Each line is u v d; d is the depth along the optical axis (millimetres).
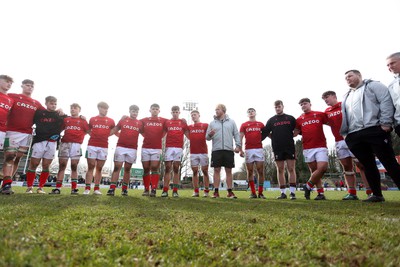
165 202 4340
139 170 41344
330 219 2533
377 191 4715
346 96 4957
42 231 1650
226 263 1246
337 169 43938
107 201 4012
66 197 4598
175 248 1467
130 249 1376
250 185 7340
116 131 7070
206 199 5469
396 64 4094
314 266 1206
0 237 1405
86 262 1152
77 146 6656
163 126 7117
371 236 1736
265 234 1854
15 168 6027
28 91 6215
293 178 6598
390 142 4320
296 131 7223
